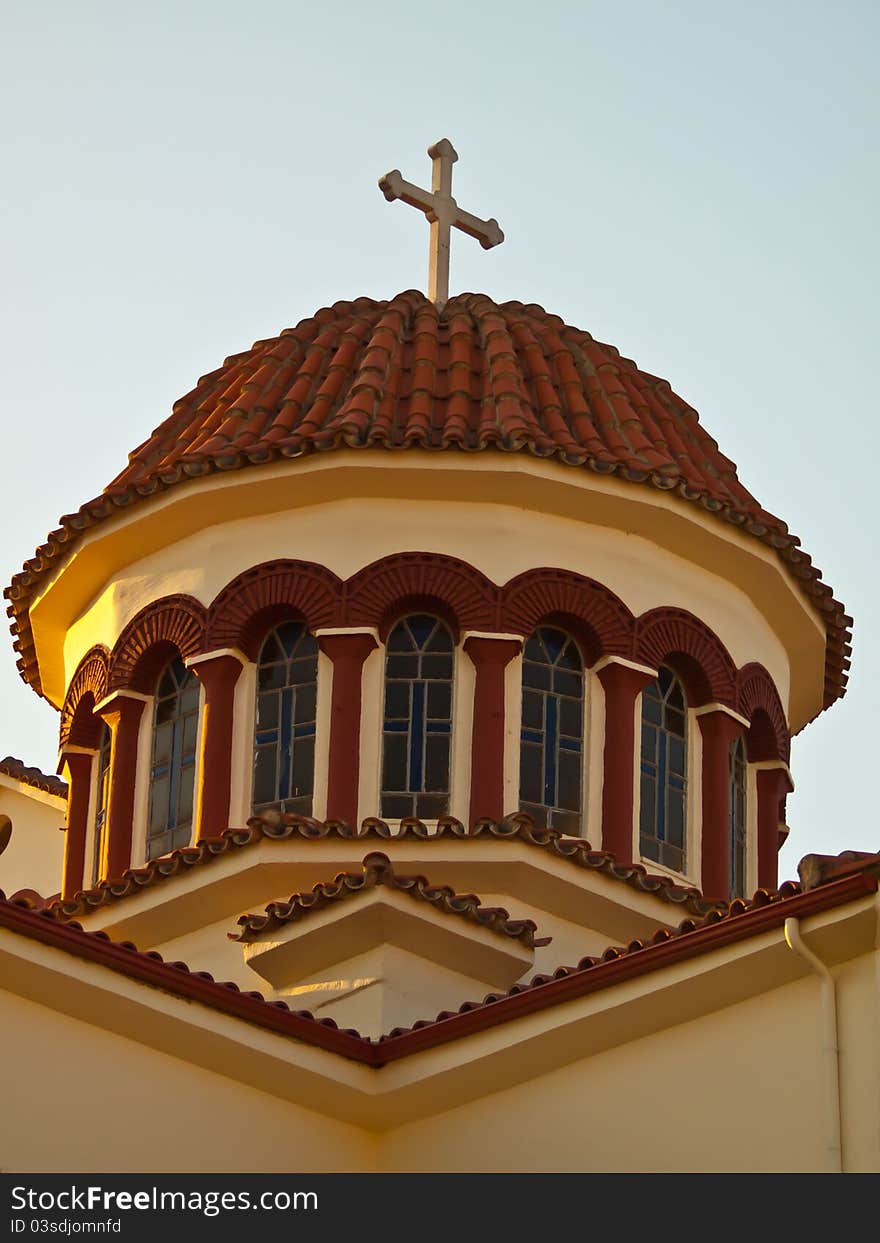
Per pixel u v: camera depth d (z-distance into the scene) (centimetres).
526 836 4603
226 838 4647
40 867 5972
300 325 5553
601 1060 3775
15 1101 3688
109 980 3731
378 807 4791
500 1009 3781
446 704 4866
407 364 5266
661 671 5075
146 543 5100
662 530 5012
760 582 5162
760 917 3547
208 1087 3841
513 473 4872
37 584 5284
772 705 5241
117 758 5056
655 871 4916
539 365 5306
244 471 4931
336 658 4850
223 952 4697
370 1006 4275
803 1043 3562
